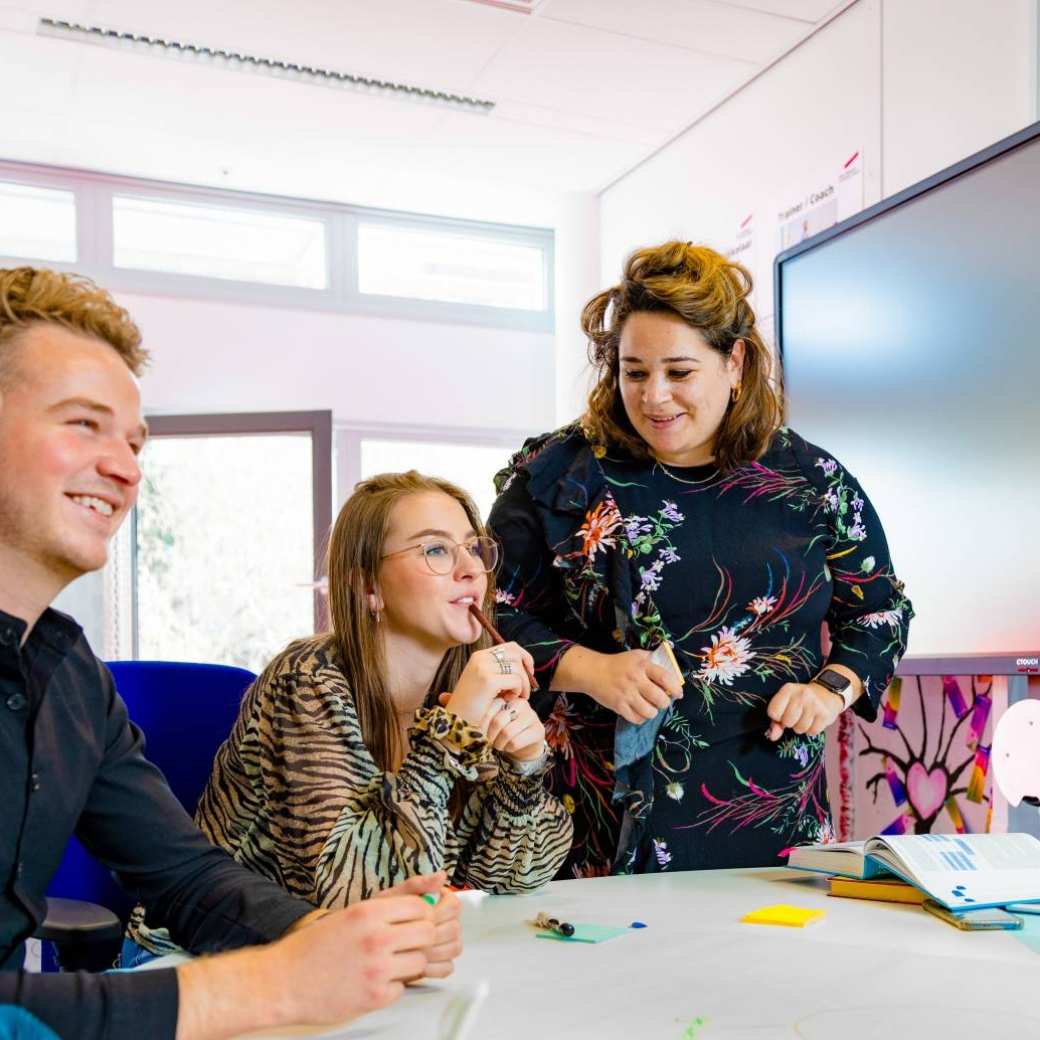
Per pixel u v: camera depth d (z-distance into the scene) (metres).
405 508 1.24
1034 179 2.23
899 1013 0.82
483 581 1.28
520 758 1.18
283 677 1.17
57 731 0.90
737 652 1.44
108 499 0.81
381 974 0.72
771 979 0.91
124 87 3.87
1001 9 2.72
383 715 1.23
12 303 0.80
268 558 4.73
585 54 3.62
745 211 3.84
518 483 1.54
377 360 5.02
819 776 1.51
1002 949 1.00
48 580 0.83
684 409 1.41
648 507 1.47
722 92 3.88
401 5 3.32
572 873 1.44
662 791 1.40
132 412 0.84
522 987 0.89
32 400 0.78
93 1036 0.66
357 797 1.09
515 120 4.14
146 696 1.61
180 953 1.03
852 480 1.59
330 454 4.55
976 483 2.39
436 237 5.29
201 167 4.62
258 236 4.97
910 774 2.73
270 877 1.17
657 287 1.39
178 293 4.72
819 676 1.46
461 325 5.18
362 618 1.23
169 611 4.73
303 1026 0.81
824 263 2.88
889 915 1.14
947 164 2.91
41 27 3.45
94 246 4.66
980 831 2.49
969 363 2.40
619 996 0.87
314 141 4.35
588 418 1.55
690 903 1.19
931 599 2.54
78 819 1.00
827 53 3.39
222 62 3.69
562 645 1.41
